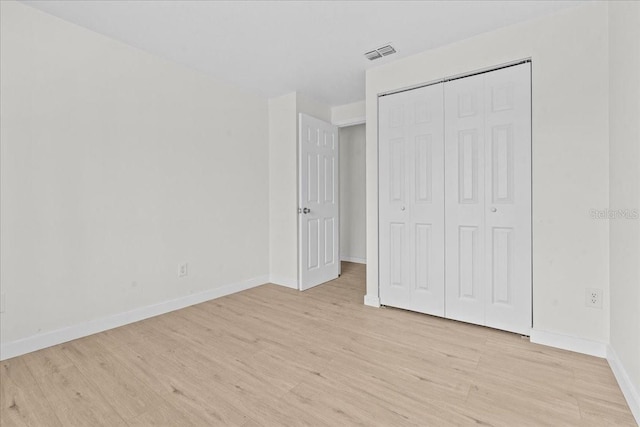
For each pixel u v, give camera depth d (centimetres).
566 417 132
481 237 224
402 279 264
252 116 342
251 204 341
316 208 351
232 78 303
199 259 289
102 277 225
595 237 182
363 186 479
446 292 242
